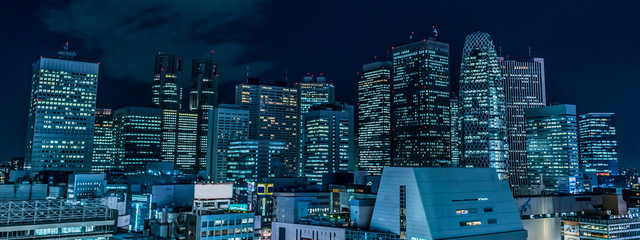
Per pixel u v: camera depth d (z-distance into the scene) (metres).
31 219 154.88
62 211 164.50
